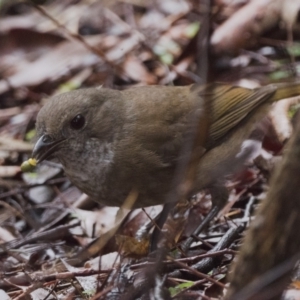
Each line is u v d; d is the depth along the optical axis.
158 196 9.86
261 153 11.79
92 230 11.29
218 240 10.30
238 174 11.09
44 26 16.20
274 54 14.48
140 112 9.87
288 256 6.16
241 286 6.28
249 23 14.56
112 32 16.28
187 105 10.02
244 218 10.55
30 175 13.05
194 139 8.43
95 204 12.09
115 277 8.27
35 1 16.33
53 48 16.05
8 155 13.61
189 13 15.95
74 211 11.81
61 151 9.61
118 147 9.66
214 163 10.20
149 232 10.61
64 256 10.72
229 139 10.37
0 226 11.85
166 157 9.76
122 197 9.89
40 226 11.85
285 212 6.05
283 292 7.03
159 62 15.10
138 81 14.92
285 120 11.78
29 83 15.45
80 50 15.78
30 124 14.37
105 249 10.36
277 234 6.10
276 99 10.67
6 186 12.81
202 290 8.62
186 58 14.95
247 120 10.56
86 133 9.58
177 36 15.47
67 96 9.62
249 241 6.21
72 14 16.67
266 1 14.70
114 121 9.71
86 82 15.29
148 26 16.09
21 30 16.09
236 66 14.19
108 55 15.53
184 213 10.61
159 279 8.16
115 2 17.00
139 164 9.66
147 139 9.73
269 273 6.18
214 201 10.43
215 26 14.54
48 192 12.68
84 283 8.92
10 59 16.00
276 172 6.07
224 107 10.27
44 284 8.98
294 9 14.34
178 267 8.97
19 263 10.47
